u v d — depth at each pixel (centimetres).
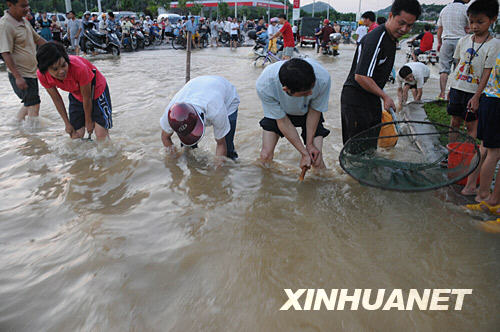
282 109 324
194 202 297
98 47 1445
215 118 321
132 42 1766
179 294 201
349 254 237
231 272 218
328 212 286
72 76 363
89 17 1658
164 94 716
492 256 237
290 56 1184
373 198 308
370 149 320
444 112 568
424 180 274
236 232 258
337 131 513
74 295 199
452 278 217
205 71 1046
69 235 251
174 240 247
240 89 773
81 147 402
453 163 292
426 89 816
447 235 258
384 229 265
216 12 5469
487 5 345
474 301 200
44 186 321
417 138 375
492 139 284
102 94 404
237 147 439
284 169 364
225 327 181
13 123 500
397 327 183
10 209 284
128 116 558
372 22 805
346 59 1469
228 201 300
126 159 374
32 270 218
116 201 297
